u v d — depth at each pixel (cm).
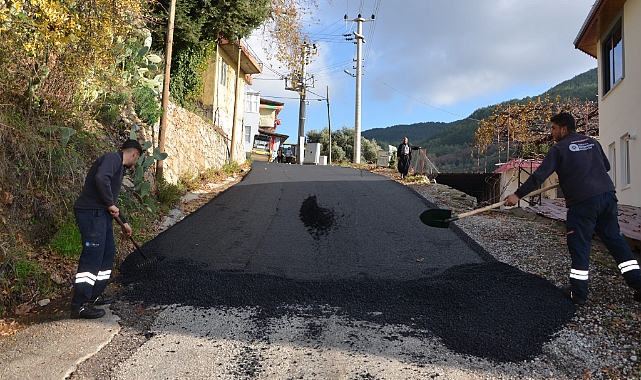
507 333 408
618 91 1223
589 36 1400
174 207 946
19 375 348
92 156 741
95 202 475
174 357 376
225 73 2047
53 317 466
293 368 359
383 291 518
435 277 560
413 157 2150
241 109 2309
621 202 1208
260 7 1577
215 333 420
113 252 502
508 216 969
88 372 354
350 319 448
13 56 598
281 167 2016
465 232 786
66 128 641
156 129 1085
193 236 761
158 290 520
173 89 1616
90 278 463
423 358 374
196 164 1353
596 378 343
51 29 557
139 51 972
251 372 354
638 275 454
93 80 771
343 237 764
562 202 1192
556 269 568
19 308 483
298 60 1509
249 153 2780
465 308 461
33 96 649
